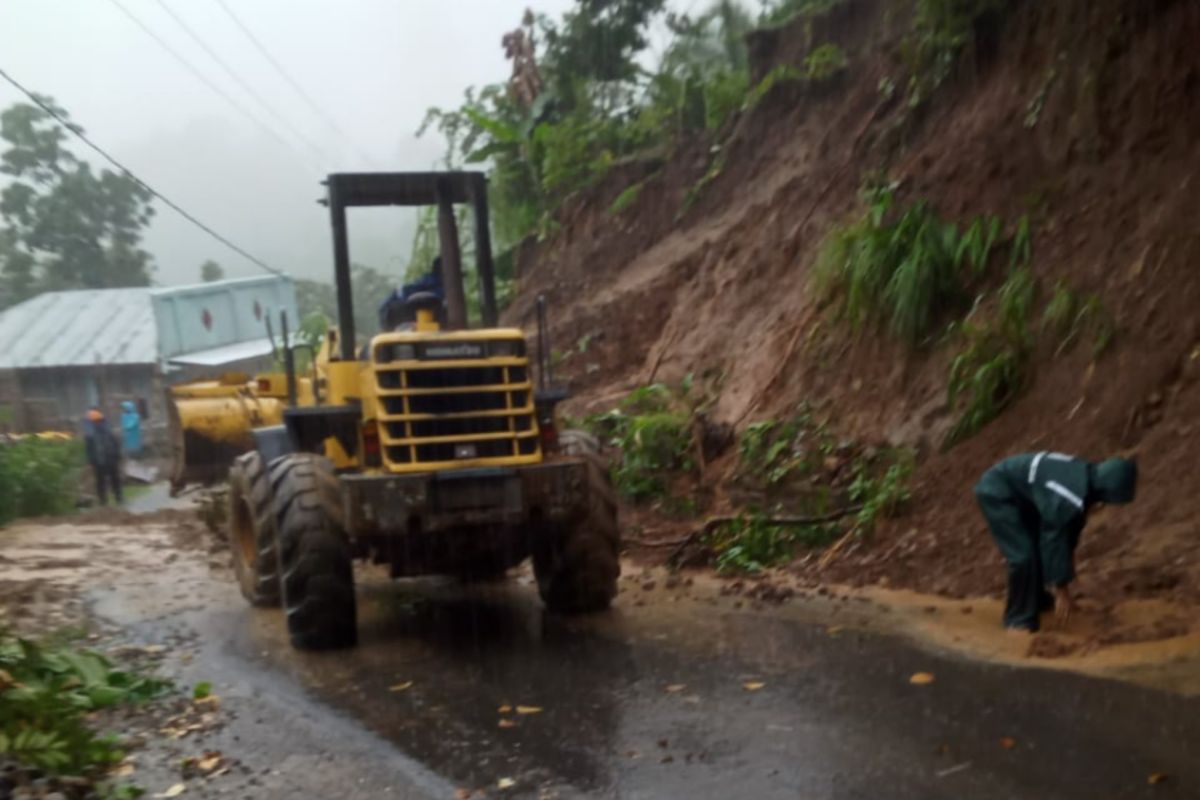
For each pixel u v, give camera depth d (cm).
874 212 1122
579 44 2014
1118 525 786
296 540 731
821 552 924
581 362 1525
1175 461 802
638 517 1107
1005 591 768
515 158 2050
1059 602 679
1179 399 840
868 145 1313
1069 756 503
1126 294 927
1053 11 1119
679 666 673
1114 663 619
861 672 640
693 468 1142
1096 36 1059
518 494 739
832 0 1608
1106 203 1001
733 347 1300
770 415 1127
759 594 838
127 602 923
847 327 1113
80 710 600
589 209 1817
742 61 1894
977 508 865
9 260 3750
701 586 888
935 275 1041
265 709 621
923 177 1175
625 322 1528
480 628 794
